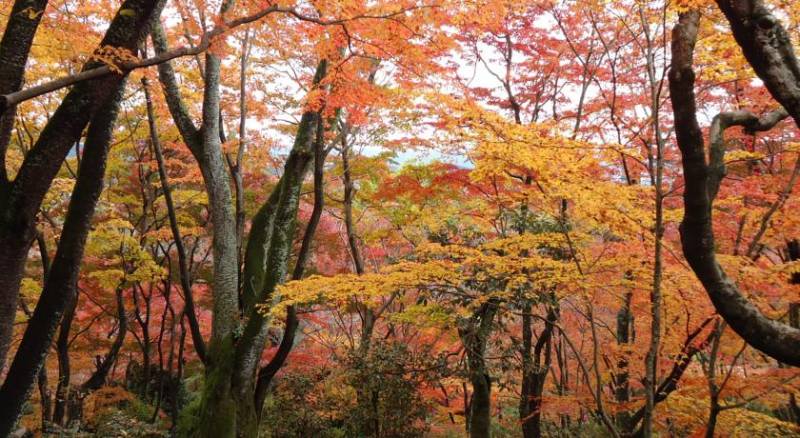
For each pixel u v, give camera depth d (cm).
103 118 571
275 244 820
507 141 496
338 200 1341
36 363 545
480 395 868
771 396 710
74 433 982
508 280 721
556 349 1121
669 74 289
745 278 546
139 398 1559
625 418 912
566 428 1198
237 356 802
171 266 1459
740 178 673
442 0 517
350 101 684
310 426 1000
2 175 474
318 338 1338
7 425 529
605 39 855
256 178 1398
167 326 1672
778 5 395
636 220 519
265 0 617
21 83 475
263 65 1102
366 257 1510
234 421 782
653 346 486
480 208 922
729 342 755
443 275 647
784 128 737
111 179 1414
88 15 677
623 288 667
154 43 845
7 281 473
